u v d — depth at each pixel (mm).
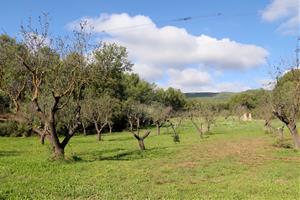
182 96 151750
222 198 17625
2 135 71625
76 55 33875
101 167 27203
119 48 105938
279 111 40531
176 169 26812
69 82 32938
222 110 113938
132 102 95375
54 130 30750
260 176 23938
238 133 71688
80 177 22969
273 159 32625
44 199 17297
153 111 83625
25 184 20641
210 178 23516
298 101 39969
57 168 26547
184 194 18594
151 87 140000
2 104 58344
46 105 42438
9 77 35094
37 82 31969
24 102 47625
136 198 17609
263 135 64562
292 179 22766
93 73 35656
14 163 28766
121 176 23500
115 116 90938
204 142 52219
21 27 43250
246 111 120625
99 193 18609
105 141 58000
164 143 51719
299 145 40500
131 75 131125
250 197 17812
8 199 17156
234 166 28469
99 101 65500
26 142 56156
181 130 87062
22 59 31031
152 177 23406
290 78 43062
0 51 35156
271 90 41750
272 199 17328
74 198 17703
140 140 42500
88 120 67562
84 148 44844
